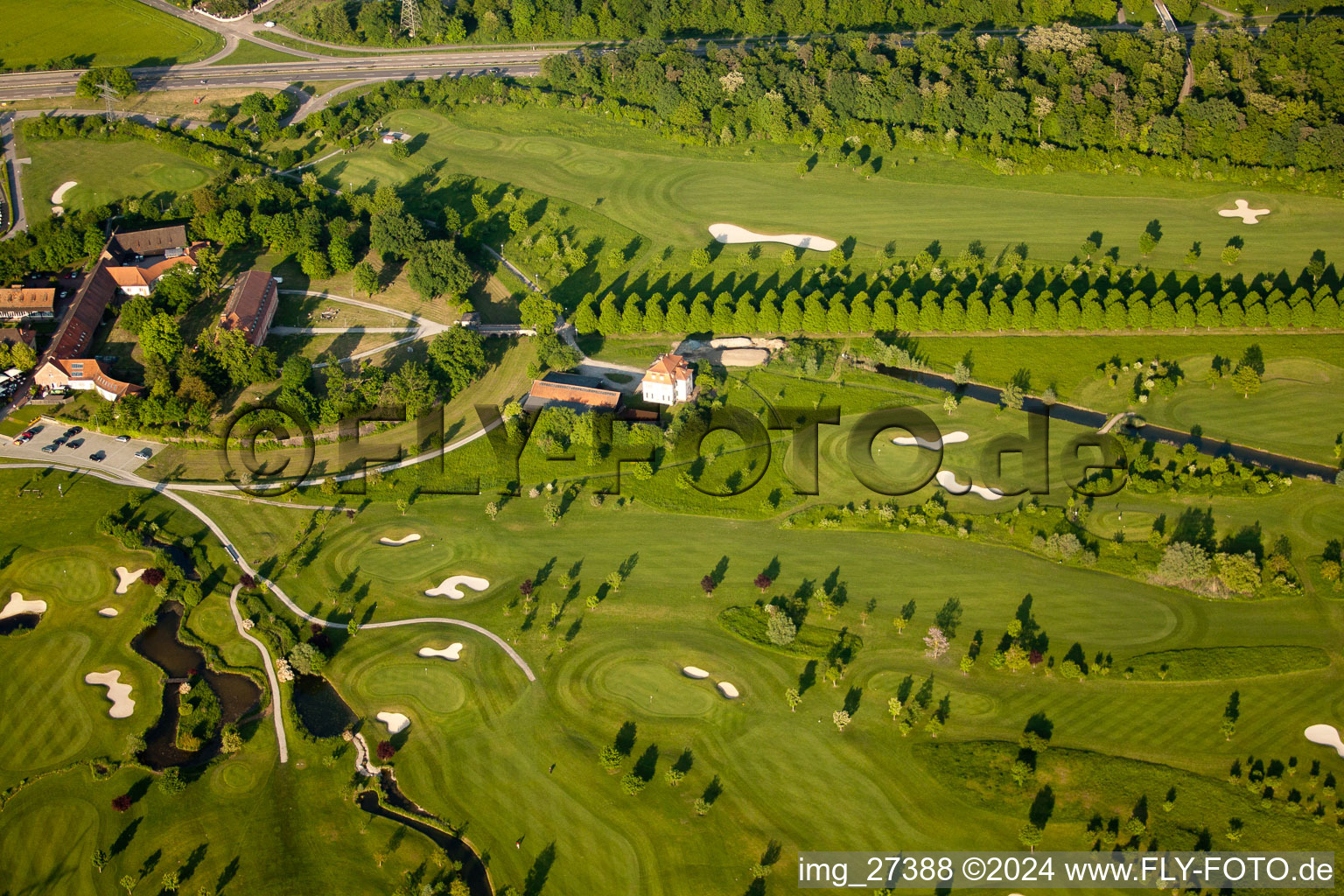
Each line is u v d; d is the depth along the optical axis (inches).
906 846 5142.7
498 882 5027.1
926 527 6820.9
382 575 6604.3
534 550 6761.8
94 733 5674.2
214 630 6235.2
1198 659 5935.0
